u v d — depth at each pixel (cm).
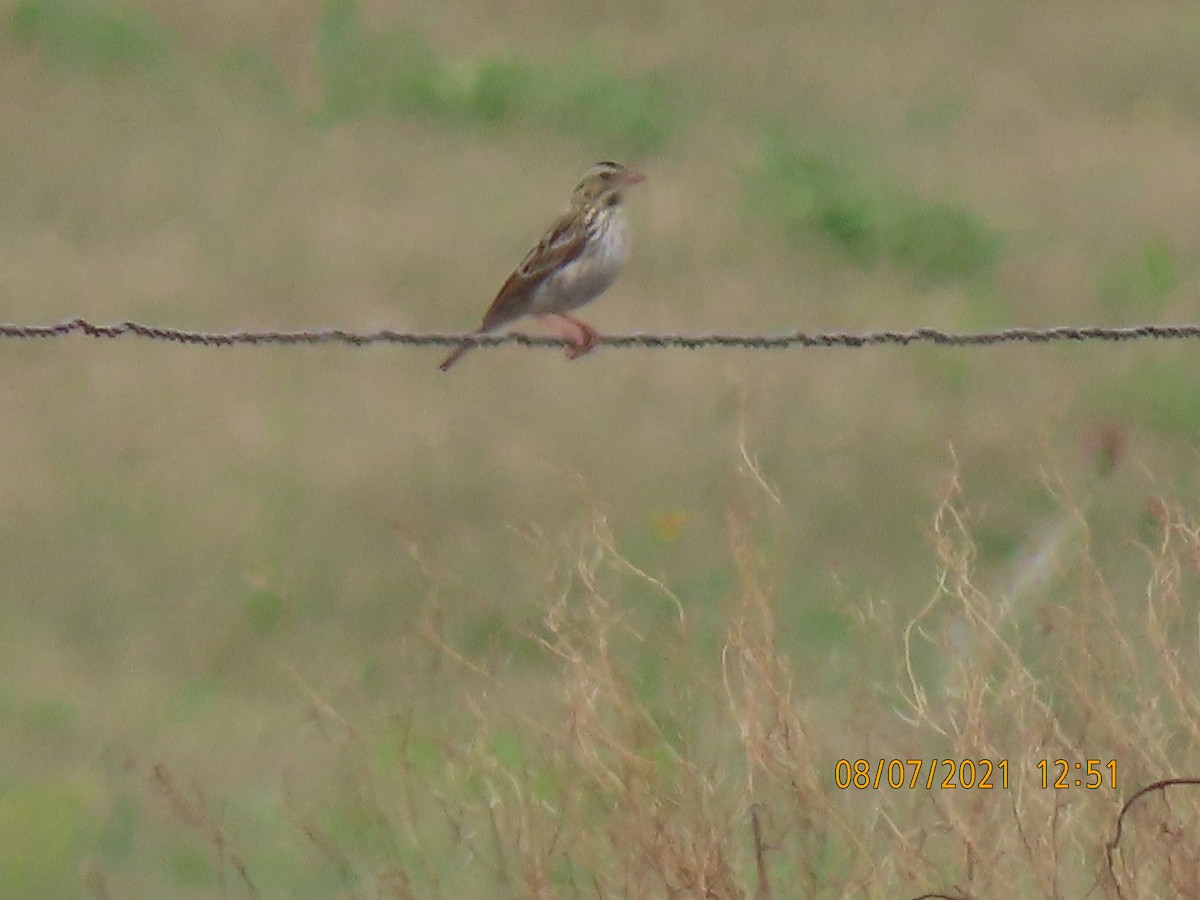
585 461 1619
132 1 3081
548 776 909
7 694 1277
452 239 2233
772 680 852
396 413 1739
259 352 1880
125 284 2056
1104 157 2727
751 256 2188
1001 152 2753
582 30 3269
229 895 1075
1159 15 3459
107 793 1176
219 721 1234
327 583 1409
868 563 1403
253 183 2414
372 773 991
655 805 814
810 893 814
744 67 3117
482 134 2702
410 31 3105
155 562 1455
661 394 1788
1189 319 2036
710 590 1298
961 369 1859
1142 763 829
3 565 1451
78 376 1794
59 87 2705
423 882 949
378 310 2002
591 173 1221
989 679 866
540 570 1177
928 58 3203
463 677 1056
